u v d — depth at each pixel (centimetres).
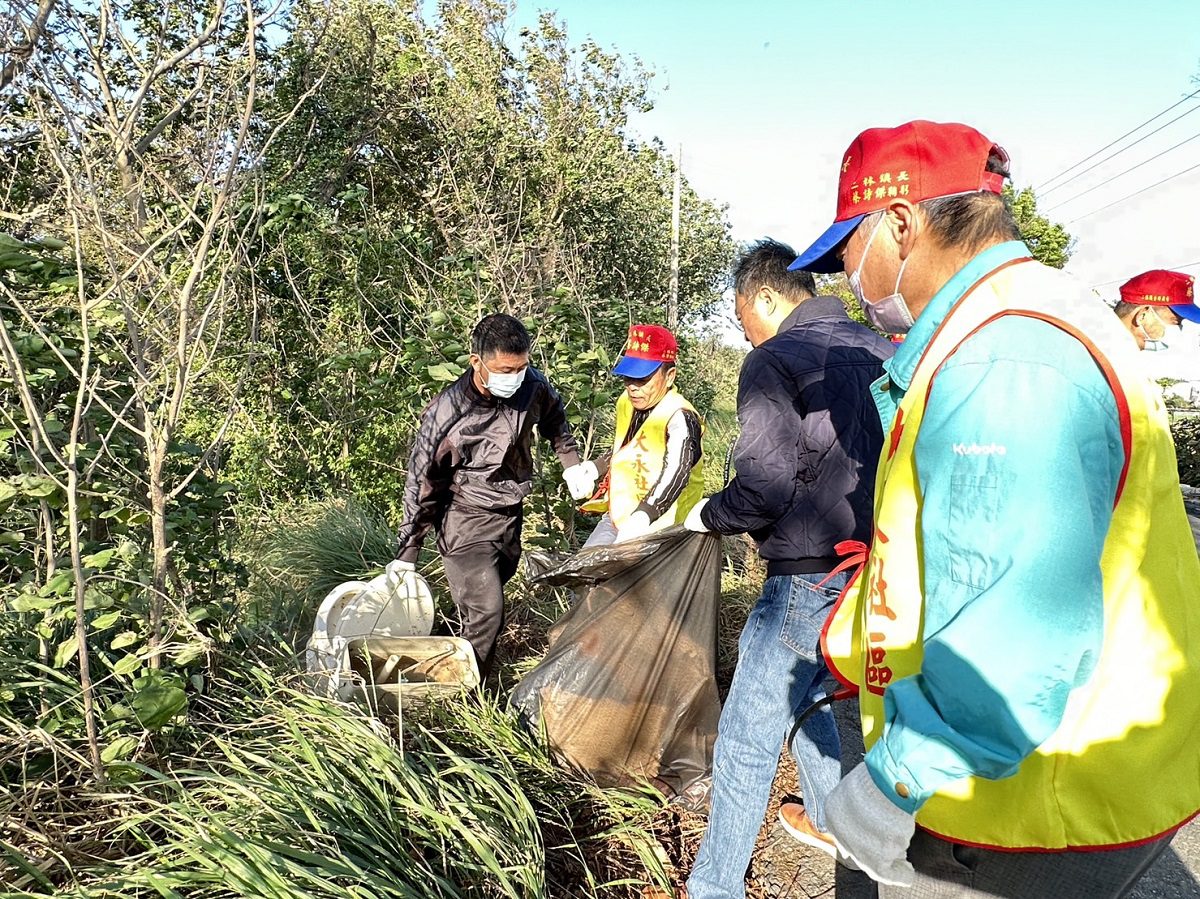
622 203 1174
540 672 300
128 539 265
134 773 222
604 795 276
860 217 141
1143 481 117
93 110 234
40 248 241
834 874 263
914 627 128
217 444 286
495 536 345
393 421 532
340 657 297
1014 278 122
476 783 251
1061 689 103
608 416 705
